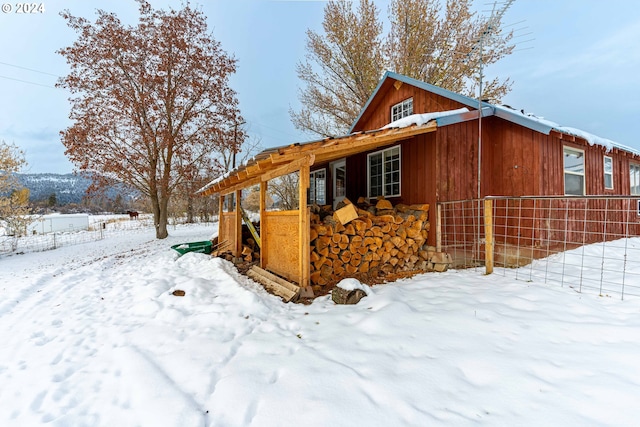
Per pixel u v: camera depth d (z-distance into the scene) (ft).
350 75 47.44
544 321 8.75
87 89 38.14
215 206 88.28
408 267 17.70
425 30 43.04
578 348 7.25
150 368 7.54
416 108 24.79
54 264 27.71
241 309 11.51
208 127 45.50
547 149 18.60
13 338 10.42
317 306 11.87
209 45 45.42
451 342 7.96
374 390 6.17
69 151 36.65
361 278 15.69
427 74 45.14
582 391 5.71
